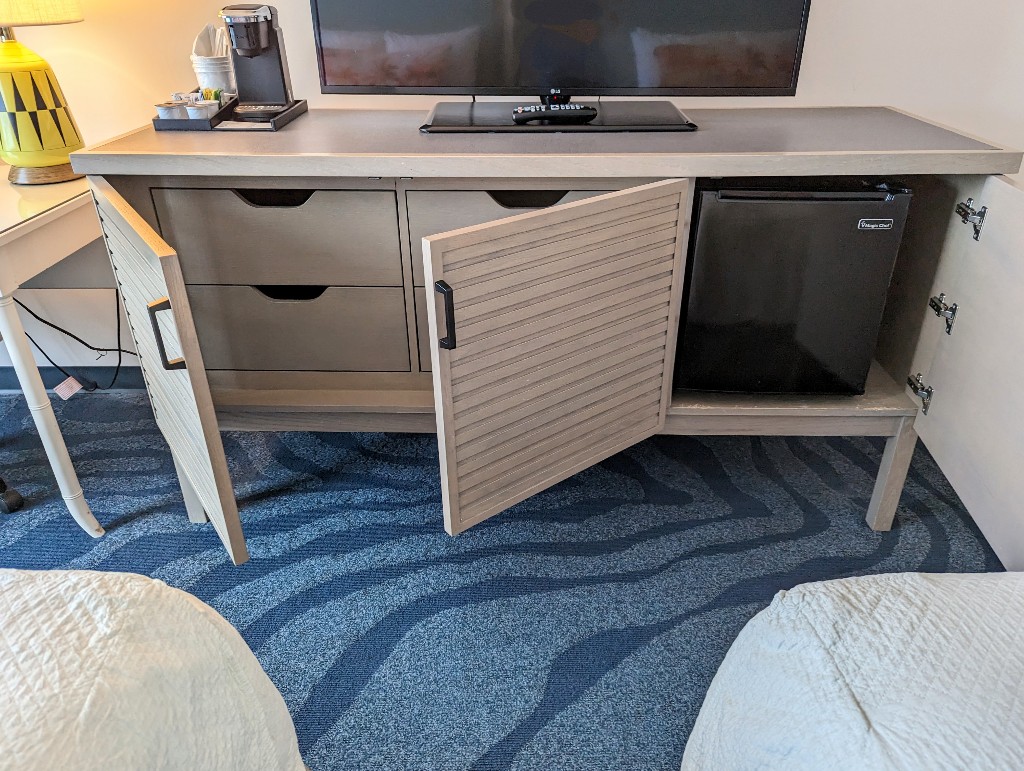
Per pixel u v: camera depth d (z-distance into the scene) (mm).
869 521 1621
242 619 1413
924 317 1485
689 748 1018
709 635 1362
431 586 1482
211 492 1293
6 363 2166
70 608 689
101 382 2197
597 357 1338
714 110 1716
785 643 766
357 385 1580
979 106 1792
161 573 1530
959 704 621
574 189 1373
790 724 691
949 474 1352
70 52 1819
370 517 1675
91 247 1646
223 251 1444
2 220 1395
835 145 1363
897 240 1366
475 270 1092
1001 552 1181
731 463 1842
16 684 605
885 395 1531
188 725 696
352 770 1143
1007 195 1211
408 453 1896
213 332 1531
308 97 1850
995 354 1214
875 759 593
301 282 1473
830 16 1715
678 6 1481
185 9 1765
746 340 1486
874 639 709
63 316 2082
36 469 1864
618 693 1258
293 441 1947
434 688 1271
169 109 1494
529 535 1611
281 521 1666
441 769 1143
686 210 1347
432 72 1567
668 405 1528
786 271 1408
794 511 1676
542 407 1302
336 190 1381
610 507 1691
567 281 1218
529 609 1424
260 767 815
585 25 1506
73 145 1633
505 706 1238
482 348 1159
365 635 1375
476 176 1312
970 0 1683
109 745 593
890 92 1795
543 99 1616
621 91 1571
